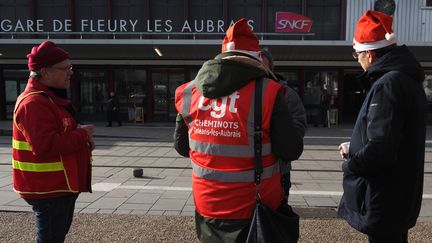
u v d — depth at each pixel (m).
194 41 18.09
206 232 2.29
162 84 21.94
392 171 2.48
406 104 2.42
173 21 21.72
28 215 4.89
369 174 2.50
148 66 21.83
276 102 2.14
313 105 21.20
